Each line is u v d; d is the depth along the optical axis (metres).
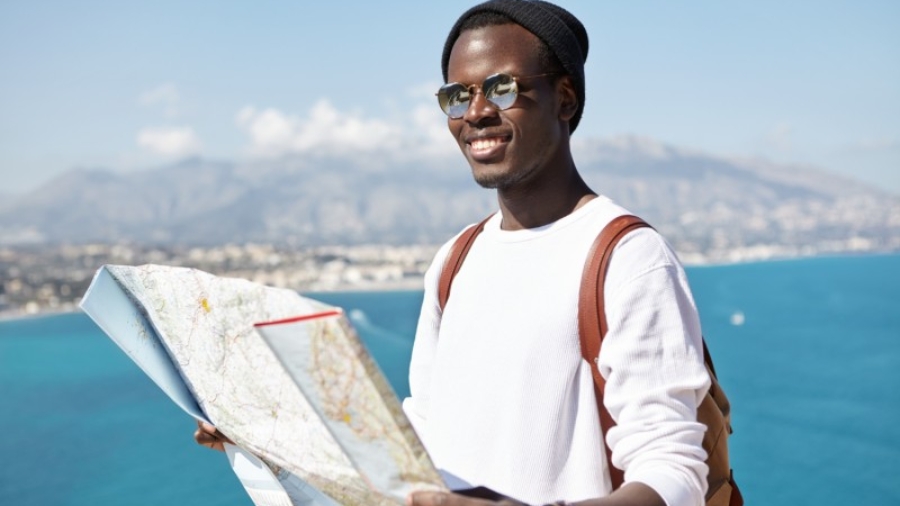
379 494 1.54
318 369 1.37
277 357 1.37
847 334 85.75
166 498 40.50
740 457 43.06
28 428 57.12
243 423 1.78
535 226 1.99
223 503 39.12
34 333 115.19
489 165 1.94
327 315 1.33
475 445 1.88
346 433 1.42
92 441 52.91
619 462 1.69
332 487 1.63
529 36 1.91
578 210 1.94
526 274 1.93
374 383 1.35
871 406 53.09
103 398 67.69
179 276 1.81
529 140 1.92
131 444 51.78
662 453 1.62
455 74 1.96
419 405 2.17
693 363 1.72
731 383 62.31
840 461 41.44
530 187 1.97
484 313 1.96
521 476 1.80
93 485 43.03
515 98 1.88
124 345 1.78
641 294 1.74
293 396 1.71
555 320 1.83
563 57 1.92
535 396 1.82
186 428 55.88
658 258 1.77
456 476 1.88
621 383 1.71
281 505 1.85
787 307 112.00
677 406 1.67
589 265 1.81
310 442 1.67
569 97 1.97
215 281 1.78
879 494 36.41
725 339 83.81
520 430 1.82
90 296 1.73
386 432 1.40
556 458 1.80
